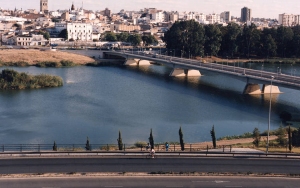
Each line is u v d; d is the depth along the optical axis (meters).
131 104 128.12
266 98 140.00
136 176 58.94
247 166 64.19
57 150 74.50
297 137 81.94
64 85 160.75
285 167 64.12
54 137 92.62
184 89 157.50
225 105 128.50
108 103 128.88
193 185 56.12
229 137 92.69
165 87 162.00
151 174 59.78
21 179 56.72
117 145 83.06
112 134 95.75
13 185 54.50
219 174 60.34
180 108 123.69
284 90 156.00
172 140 91.50
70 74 194.12
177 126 103.69
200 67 177.62
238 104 130.25
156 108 123.12
